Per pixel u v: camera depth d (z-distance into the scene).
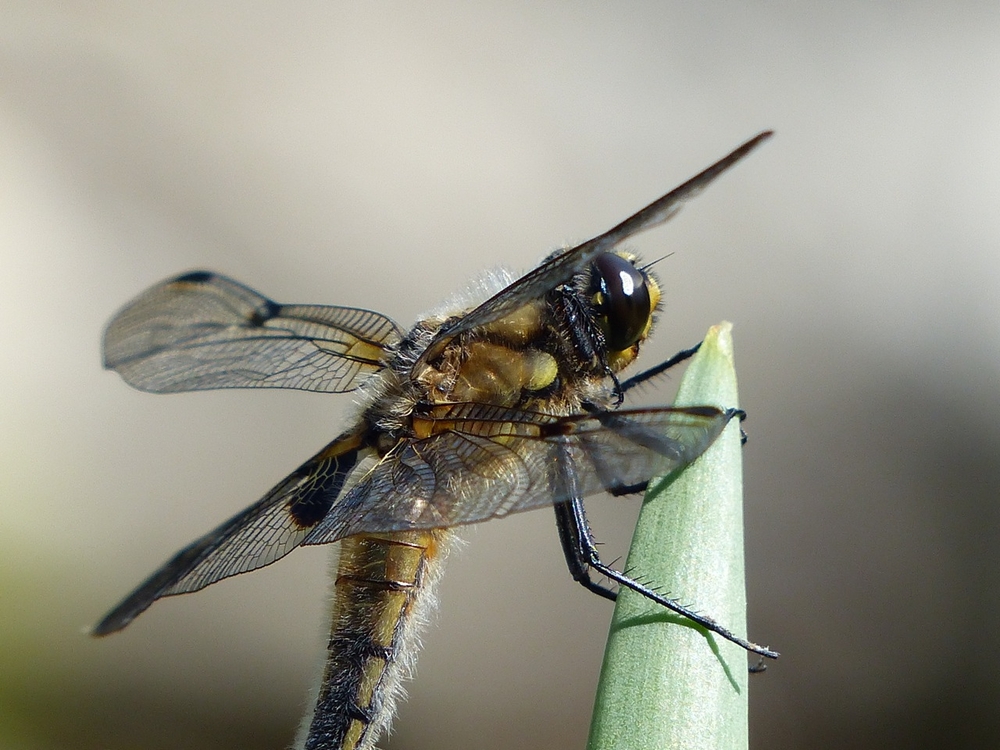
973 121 0.24
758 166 0.24
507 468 0.19
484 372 0.20
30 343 0.24
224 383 0.20
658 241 0.24
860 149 0.24
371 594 0.20
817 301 0.24
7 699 0.22
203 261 0.24
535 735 0.23
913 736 0.22
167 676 0.23
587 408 0.20
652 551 0.18
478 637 0.23
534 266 0.20
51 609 0.23
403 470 0.19
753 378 0.23
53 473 0.23
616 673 0.18
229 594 0.23
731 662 0.18
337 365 0.20
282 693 0.23
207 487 0.23
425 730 0.23
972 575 0.22
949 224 0.24
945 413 0.23
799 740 0.22
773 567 0.23
